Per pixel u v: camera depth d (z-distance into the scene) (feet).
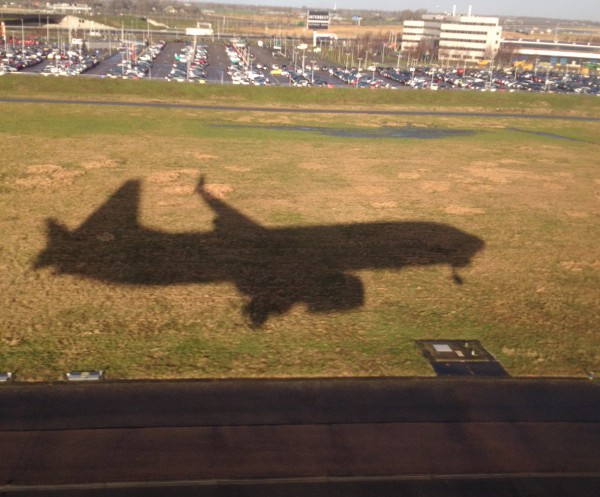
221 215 71.26
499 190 90.84
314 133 137.69
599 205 84.74
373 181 92.48
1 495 26.09
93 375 35.70
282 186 86.58
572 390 36.37
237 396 34.19
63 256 56.13
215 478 27.55
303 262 57.31
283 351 39.81
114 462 28.30
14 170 88.33
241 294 49.26
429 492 27.30
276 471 28.14
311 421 32.07
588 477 28.78
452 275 55.52
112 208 72.02
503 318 46.57
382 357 39.47
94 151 104.94
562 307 49.16
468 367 38.68
